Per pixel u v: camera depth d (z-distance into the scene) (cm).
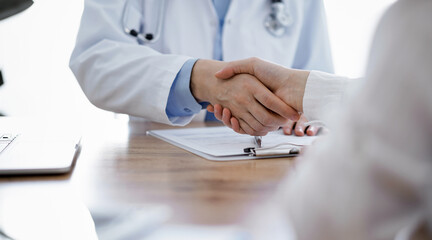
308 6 145
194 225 32
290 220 27
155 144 74
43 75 239
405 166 23
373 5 220
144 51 97
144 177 48
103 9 110
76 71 103
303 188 27
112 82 94
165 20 129
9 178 47
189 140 77
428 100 22
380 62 24
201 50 132
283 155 63
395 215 24
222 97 79
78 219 50
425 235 24
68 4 236
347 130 25
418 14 23
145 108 91
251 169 53
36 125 87
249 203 37
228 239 30
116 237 46
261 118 74
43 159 52
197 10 131
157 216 35
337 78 66
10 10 69
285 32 138
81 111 244
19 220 47
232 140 77
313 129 84
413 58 22
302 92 68
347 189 24
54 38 238
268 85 73
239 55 131
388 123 23
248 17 131
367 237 24
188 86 84
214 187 43
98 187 44
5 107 233
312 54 143
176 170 52
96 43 107
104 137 82
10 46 233
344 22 229
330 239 25
